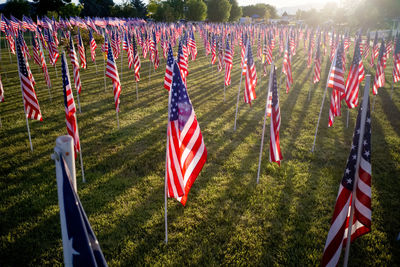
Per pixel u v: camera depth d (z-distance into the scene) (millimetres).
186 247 7531
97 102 19484
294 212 8859
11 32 33094
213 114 17594
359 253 7375
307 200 9484
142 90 22656
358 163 5387
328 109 18562
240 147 13281
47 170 11023
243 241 7734
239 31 51500
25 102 11625
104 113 17359
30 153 12266
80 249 3699
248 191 9945
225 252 7371
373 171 11234
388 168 11430
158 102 19656
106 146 13164
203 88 23625
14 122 15695
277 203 9266
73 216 3586
